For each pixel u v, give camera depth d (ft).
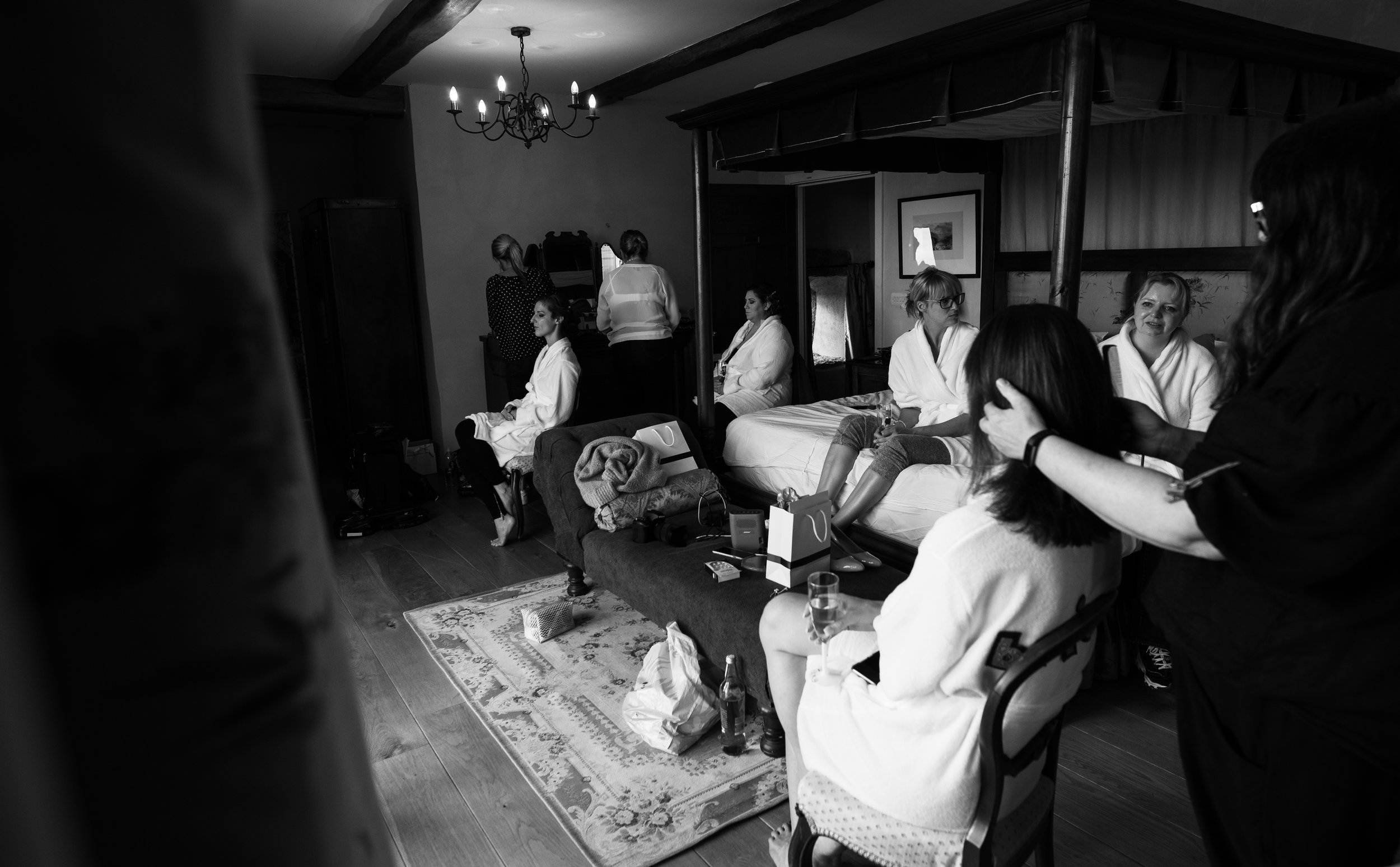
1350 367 3.09
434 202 20.70
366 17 15.05
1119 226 16.67
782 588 9.02
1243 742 3.76
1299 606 3.37
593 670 10.52
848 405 15.03
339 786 0.44
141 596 0.32
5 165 0.29
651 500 11.37
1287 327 3.47
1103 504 3.89
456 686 10.32
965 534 4.47
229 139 0.36
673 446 12.30
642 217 23.67
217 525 0.35
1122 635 9.63
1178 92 9.67
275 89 18.98
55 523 0.30
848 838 5.11
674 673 9.02
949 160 18.29
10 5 0.29
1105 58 8.82
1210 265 15.07
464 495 18.92
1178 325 9.81
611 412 21.33
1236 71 10.39
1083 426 4.47
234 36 0.36
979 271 20.71
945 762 4.75
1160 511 3.63
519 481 15.35
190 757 0.35
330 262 20.48
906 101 10.86
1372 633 3.22
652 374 19.34
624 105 22.88
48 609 0.30
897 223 22.94
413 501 18.33
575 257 22.45
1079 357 4.47
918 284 12.51
